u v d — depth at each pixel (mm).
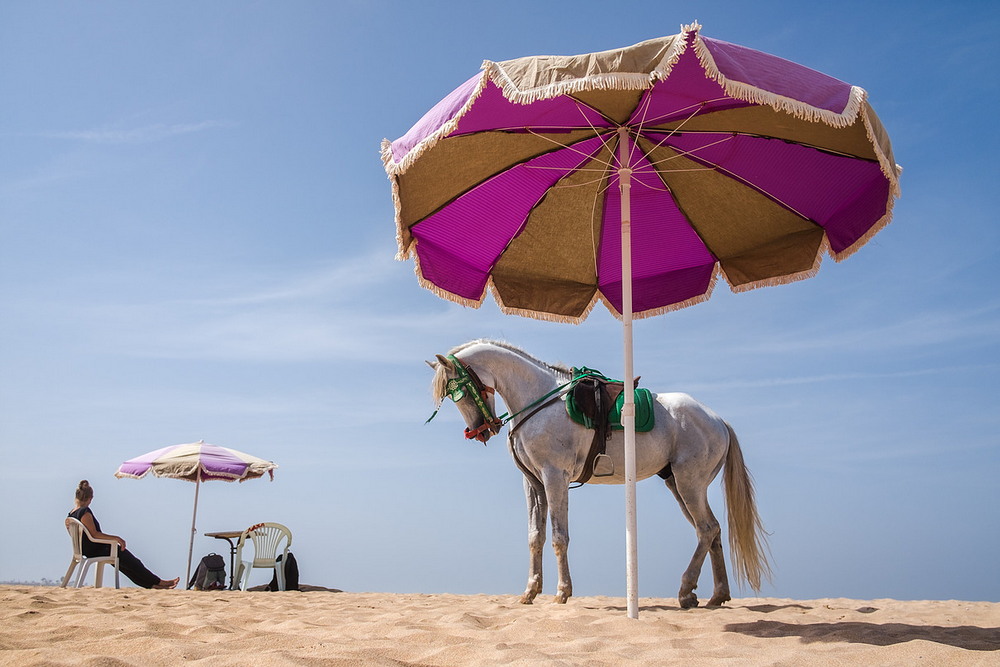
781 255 5824
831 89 4039
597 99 4703
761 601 6746
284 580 10742
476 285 6090
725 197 5723
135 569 10117
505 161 5473
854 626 4402
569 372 6098
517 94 3867
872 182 5055
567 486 5730
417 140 4352
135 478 12164
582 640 3674
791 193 5457
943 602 6938
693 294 6301
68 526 9906
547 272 6375
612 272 6430
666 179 5742
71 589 8164
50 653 3096
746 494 6031
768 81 3885
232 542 11094
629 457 4695
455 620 4566
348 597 7723
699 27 3746
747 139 5184
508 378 5957
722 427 6086
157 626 4168
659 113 4891
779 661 3154
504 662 3150
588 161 5574
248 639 3641
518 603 5957
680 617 5027
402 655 3301
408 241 5391
